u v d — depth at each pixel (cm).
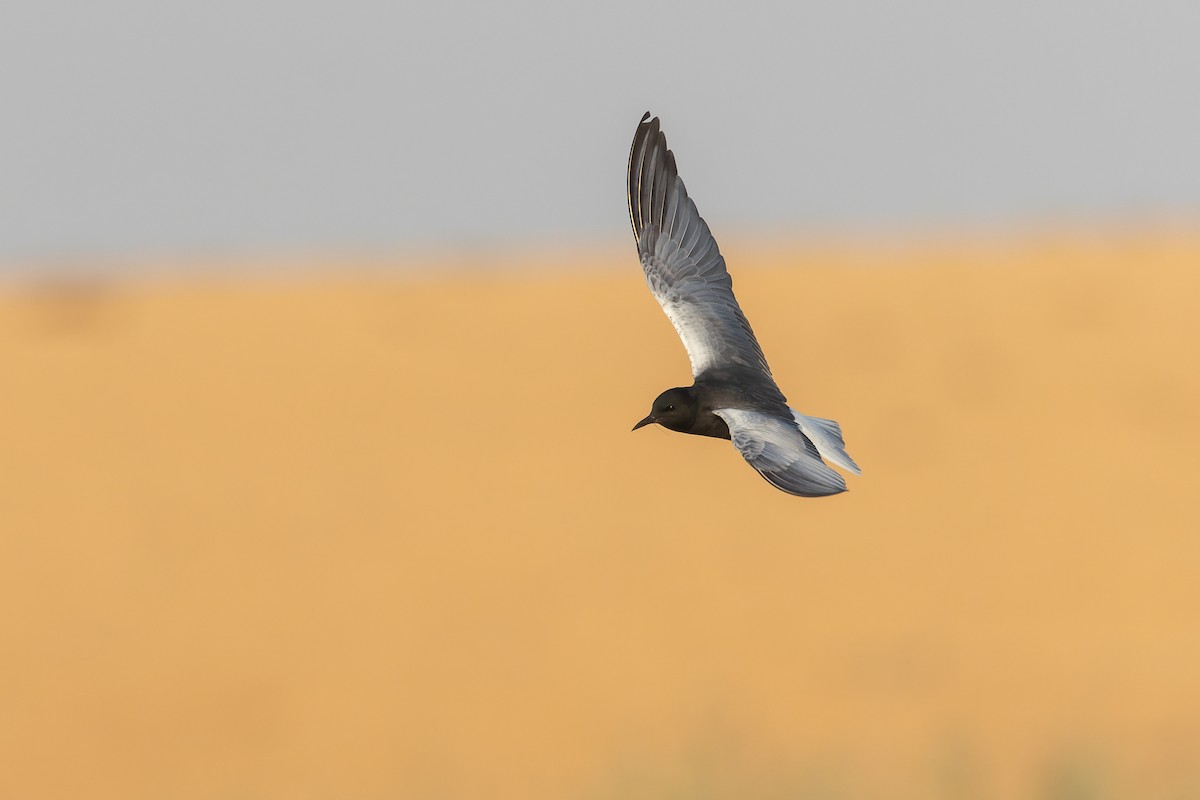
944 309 3447
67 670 2109
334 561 2366
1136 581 2152
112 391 3203
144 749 1919
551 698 1947
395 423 2959
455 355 3391
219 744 1920
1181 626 2023
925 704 1862
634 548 2347
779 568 2253
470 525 2466
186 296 4016
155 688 2053
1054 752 1728
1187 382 2830
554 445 2797
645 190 1122
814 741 1780
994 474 2509
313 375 3275
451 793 1773
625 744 1812
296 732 1933
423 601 2219
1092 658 1955
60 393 3198
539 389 3138
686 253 1107
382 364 3341
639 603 2173
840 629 2070
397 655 2080
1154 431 2623
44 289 4078
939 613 2098
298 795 1809
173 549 2439
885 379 2988
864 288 3719
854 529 2356
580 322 3656
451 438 2859
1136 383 2845
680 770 1594
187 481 2719
